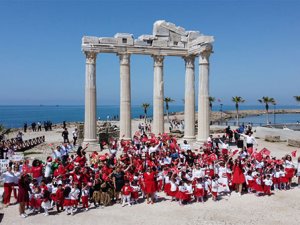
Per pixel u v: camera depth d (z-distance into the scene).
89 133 42.25
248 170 26.64
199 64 42.69
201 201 24.61
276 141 51.88
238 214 21.95
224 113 180.62
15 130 82.94
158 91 44.91
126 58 43.22
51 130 83.00
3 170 28.52
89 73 41.81
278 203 24.28
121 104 43.66
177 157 31.16
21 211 21.30
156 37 44.25
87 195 22.73
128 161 28.66
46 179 24.17
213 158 29.05
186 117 45.72
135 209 22.88
